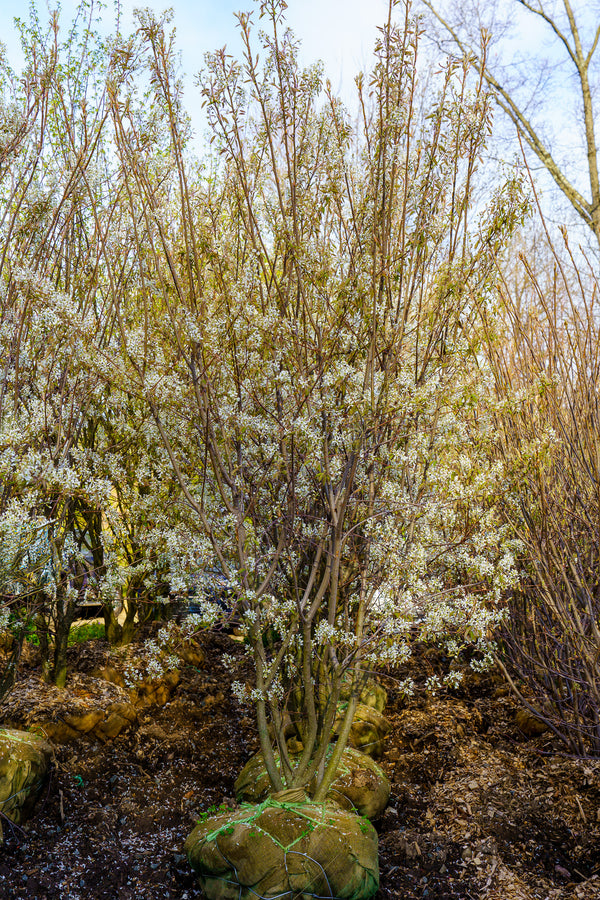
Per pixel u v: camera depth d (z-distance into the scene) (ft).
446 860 11.56
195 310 11.14
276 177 10.67
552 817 12.50
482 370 11.81
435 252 11.63
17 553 11.82
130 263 14.71
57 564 13.08
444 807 13.01
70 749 13.51
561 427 13.15
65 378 12.44
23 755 11.80
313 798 10.91
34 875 10.64
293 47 10.71
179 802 12.98
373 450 10.98
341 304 11.13
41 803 12.34
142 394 11.59
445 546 11.75
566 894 10.65
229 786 13.65
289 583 12.34
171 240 12.40
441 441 11.73
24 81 12.51
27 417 12.15
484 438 12.55
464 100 11.25
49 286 11.16
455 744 14.98
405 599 10.53
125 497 14.94
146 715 15.20
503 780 13.64
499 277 11.94
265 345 11.00
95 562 15.98
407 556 10.81
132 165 11.27
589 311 13.12
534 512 13.52
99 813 12.28
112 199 13.82
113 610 17.53
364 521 10.84
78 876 10.75
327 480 10.70
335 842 9.97
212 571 12.22
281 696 11.82
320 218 11.38
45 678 14.82
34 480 11.23
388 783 12.94
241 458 11.21
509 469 12.00
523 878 11.09
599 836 11.91
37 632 14.37
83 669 15.69
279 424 10.62
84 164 13.16
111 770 13.52
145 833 12.03
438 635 11.28
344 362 10.53
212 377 11.22
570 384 13.23
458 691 17.48
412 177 11.35
